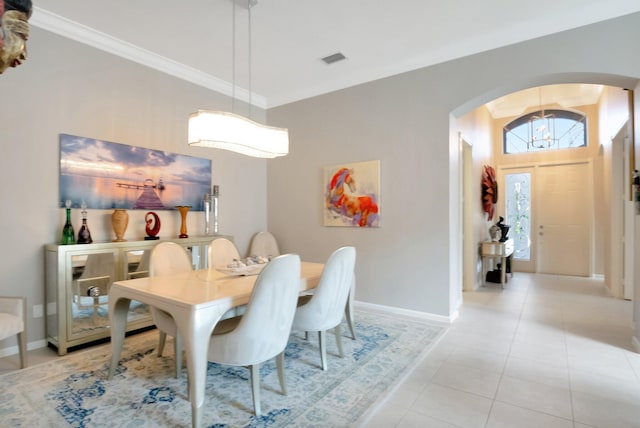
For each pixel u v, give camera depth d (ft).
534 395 7.04
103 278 9.87
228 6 9.25
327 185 14.74
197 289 7.09
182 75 13.25
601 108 19.13
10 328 7.77
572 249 21.89
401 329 11.14
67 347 9.14
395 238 12.91
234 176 15.46
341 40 11.17
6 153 9.04
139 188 11.90
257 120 16.57
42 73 9.66
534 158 23.06
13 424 5.98
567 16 9.70
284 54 12.17
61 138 10.02
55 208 9.91
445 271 11.82
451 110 11.73
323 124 14.97
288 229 16.20
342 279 8.25
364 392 7.18
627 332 10.80
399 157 12.82
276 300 6.30
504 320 12.09
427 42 11.35
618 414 6.34
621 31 9.07
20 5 3.91
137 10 9.46
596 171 20.80
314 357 8.97
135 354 9.12
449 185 11.78
